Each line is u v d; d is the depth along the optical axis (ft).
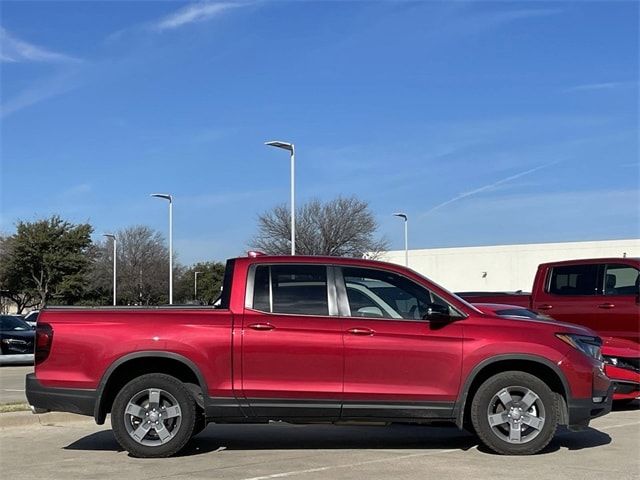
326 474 21.85
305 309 24.61
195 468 22.90
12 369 66.33
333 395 24.04
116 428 24.34
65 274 203.21
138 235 216.13
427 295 25.11
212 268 280.72
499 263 174.29
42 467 23.36
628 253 156.25
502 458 23.99
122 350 24.02
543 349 24.30
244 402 24.04
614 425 31.01
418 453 25.08
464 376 24.18
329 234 156.25
